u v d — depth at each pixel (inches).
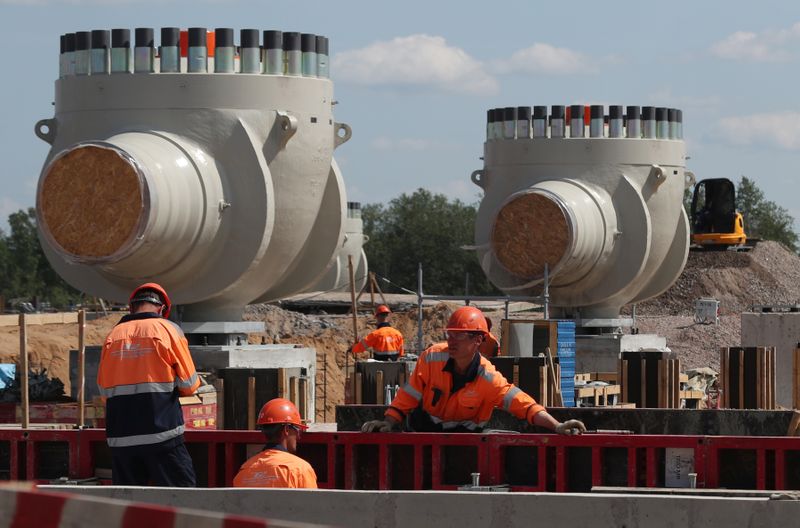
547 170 2615.7
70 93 1860.2
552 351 1959.9
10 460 1082.1
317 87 1902.1
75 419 1510.8
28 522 416.8
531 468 984.3
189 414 1460.4
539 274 2527.1
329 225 1973.4
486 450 978.7
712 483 948.0
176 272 1819.6
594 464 967.6
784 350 2541.8
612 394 2094.0
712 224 4933.6
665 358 1956.2
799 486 935.0
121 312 3425.2
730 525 767.1
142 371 965.2
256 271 1886.1
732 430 1066.1
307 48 1902.1
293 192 1881.2
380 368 1665.8
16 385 1605.6
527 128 2652.6
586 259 2549.2
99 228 1732.3
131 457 967.6
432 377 984.3
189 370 978.1
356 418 1117.7
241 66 1856.5
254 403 1464.1
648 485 958.4
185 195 1764.3
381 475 995.9
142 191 1705.2
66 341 2940.5
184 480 977.5
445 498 801.6
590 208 2551.7
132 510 412.2
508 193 2652.6
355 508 810.8
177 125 1819.6
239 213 1830.7
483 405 984.3
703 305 3545.8
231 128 1824.6
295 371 1545.3
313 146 1897.1
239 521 405.1
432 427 999.6
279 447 894.4
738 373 1961.1
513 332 1972.2
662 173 2613.2
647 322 3639.3
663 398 1932.8
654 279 2755.9
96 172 1732.3
